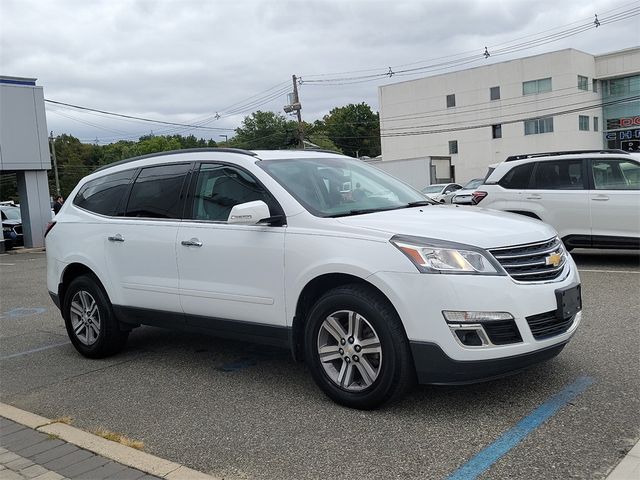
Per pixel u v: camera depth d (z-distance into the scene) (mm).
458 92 57094
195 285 5082
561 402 4188
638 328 5910
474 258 3893
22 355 6531
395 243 4023
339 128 105500
